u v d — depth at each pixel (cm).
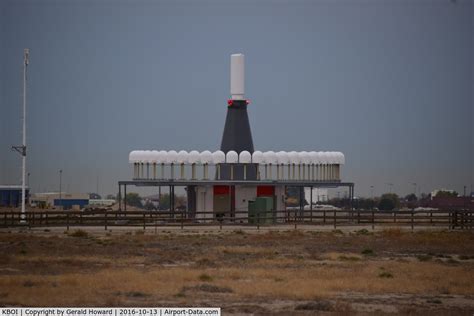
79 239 10056
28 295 5822
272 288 6234
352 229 11969
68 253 8525
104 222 12575
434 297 6109
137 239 10075
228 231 11431
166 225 12356
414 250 9269
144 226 11769
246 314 5328
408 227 12556
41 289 6062
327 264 7806
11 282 6366
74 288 6125
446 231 11606
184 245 9450
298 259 8181
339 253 8844
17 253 8469
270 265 7688
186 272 7000
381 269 7425
